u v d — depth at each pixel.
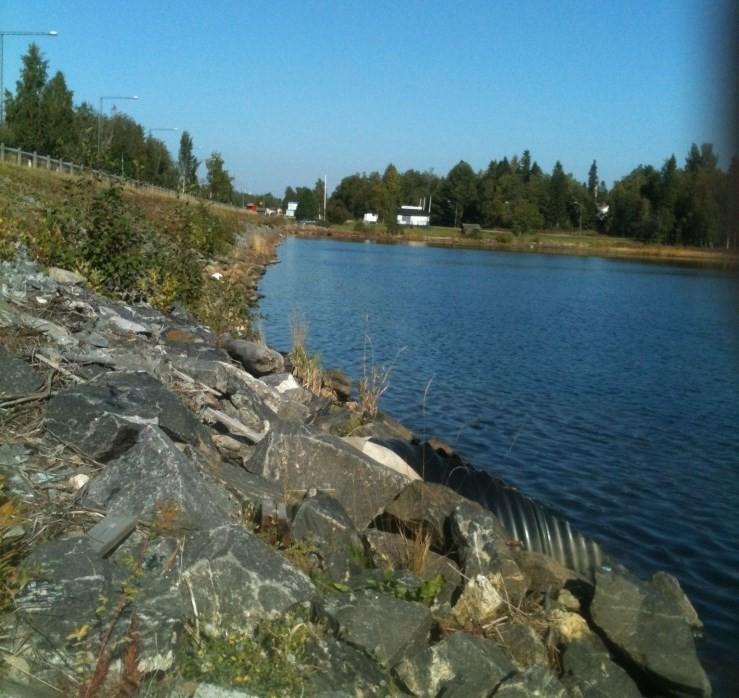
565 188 125.50
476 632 6.18
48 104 54.84
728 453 13.66
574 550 9.12
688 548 9.67
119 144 56.22
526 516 9.38
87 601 4.78
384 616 5.51
